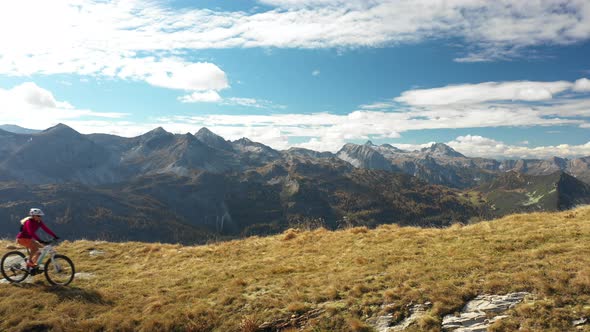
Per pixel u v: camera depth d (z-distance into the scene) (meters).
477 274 14.41
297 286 15.92
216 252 24.77
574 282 12.15
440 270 15.31
